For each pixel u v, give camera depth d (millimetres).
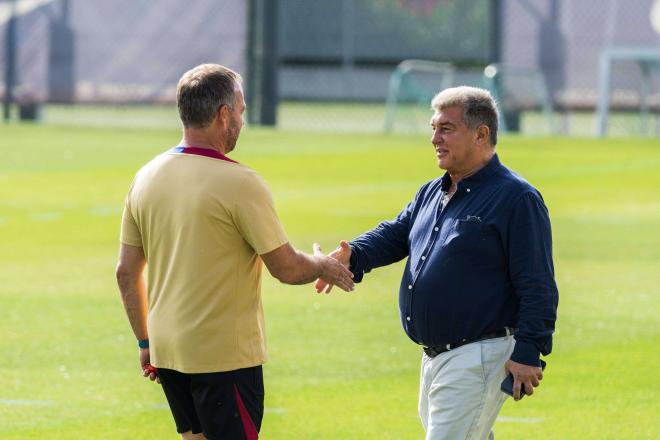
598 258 35469
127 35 90188
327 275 15820
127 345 26234
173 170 15078
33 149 67625
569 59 85812
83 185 52125
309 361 24906
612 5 85812
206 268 14891
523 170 57531
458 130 15859
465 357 15828
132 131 81250
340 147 69688
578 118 101500
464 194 15984
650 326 27516
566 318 28297
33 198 48219
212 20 89000
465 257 15766
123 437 20422
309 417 21422
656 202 46844
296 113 101562
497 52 85812
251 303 15234
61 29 90500
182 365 15039
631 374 23797
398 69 90938
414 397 22609
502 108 83250
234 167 14969
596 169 58062
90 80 90562
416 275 16125
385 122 91250
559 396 22484
